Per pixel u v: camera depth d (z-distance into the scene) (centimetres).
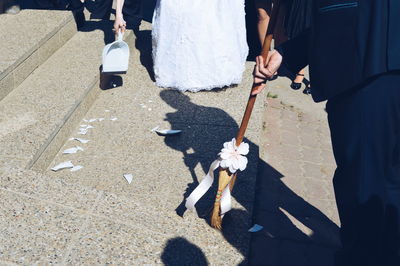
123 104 484
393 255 254
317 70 253
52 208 307
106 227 301
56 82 466
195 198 324
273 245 371
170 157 412
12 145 375
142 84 520
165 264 286
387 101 236
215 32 499
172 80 510
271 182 453
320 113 584
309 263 358
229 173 314
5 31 505
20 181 324
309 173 475
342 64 242
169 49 503
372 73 232
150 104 486
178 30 497
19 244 280
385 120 238
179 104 489
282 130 541
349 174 252
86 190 326
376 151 242
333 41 244
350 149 247
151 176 389
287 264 355
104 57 480
